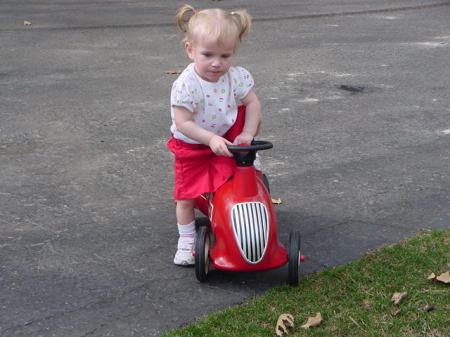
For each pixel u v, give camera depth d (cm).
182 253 294
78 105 478
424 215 331
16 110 467
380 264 290
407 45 671
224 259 276
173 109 281
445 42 683
